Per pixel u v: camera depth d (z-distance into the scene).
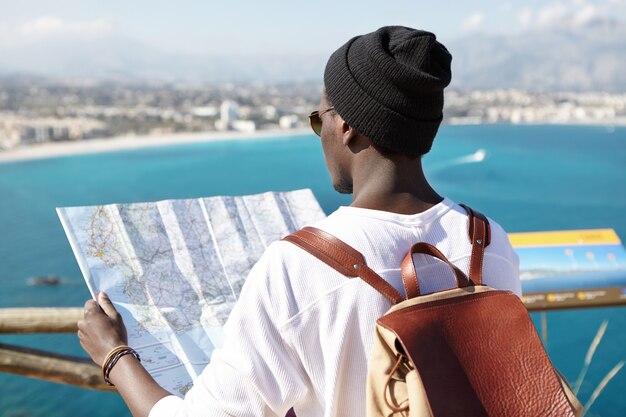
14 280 36.88
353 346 0.92
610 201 51.56
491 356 0.88
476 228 1.05
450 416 0.82
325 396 0.92
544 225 43.38
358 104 0.95
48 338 25.20
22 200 68.12
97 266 1.33
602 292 2.17
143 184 77.75
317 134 1.09
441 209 1.03
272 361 0.91
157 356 1.23
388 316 0.89
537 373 0.87
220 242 1.50
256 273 0.95
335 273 0.93
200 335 1.30
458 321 0.90
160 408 0.98
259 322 0.92
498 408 0.84
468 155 81.19
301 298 0.92
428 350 0.86
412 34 0.95
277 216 1.62
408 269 0.93
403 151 0.97
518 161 76.38
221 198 1.60
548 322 21.83
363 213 0.98
